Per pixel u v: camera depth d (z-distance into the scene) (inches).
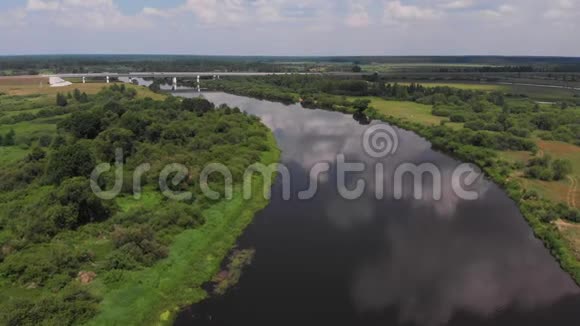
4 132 3629.4
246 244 1966.0
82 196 1893.5
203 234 1958.7
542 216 2177.7
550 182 2714.1
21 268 1508.4
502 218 2285.9
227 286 1632.6
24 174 2468.0
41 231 1764.3
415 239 2042.3
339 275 1726.1
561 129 3932.1
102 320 1355.8
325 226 2167.8
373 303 1556.3
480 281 1712.6
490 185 2787.9
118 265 1600.6
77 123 3198.8
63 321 1283.2
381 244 1988.2
